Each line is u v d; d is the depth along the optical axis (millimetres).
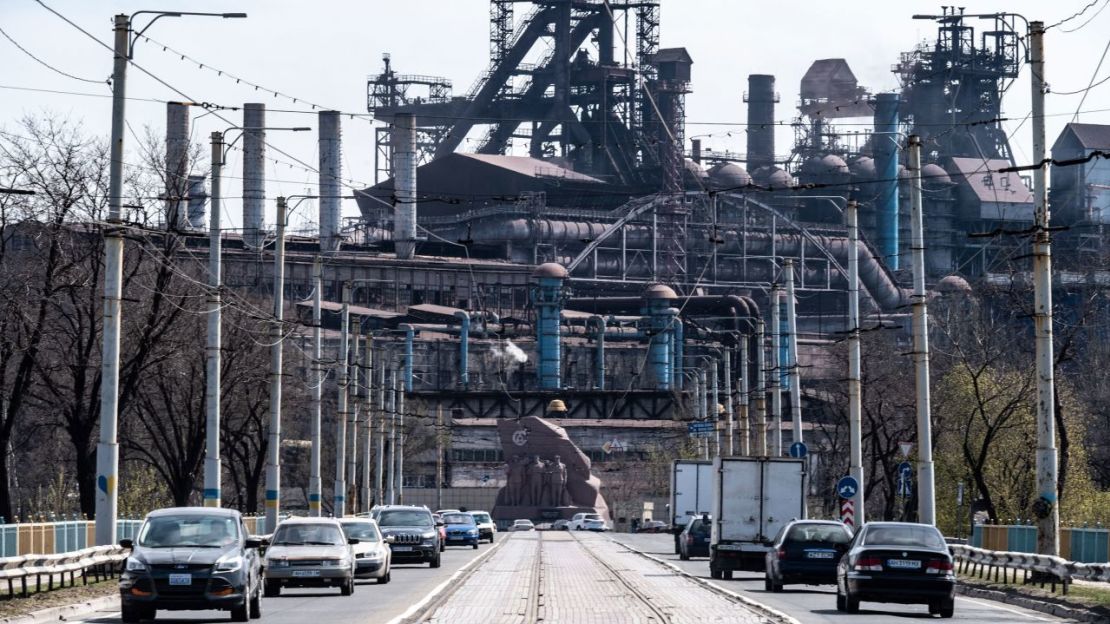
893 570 92688
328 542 112500
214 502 143375
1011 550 147500
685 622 86438
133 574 83375
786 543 118312
